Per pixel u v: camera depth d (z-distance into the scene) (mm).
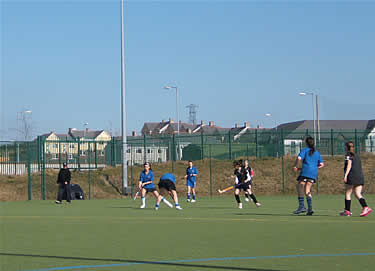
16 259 8555
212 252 9078
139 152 45031
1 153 36406
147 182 21750
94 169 38375
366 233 11547
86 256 8805
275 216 16328
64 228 13531
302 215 16547
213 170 40219
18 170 36438
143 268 7613
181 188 35812
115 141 40562
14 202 27688
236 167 20562
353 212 17734
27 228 13656
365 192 35656
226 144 46938
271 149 51062
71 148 43188
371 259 8164
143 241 10695
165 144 45562
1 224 14805
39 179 34031
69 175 26328
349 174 15422
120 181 35625
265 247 9570
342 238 10719
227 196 33656
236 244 10031
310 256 8484
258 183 37406
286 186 36719
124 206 23406
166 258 8500
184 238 11086
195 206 22688
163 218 16250
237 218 15773
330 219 14945
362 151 47250
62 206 23766
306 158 16391
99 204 25188
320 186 36531
